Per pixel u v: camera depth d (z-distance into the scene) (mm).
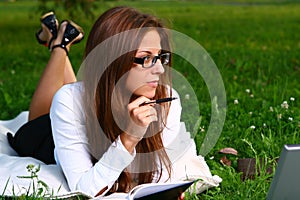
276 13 28797
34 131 6949
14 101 10555
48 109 7500
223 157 7355
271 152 7387
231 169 7023
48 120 6930
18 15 29297
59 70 7578
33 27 24375
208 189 6516
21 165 6457
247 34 20859
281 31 21578
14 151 7242
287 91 10539
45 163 6824
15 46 19250
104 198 5797
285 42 18812
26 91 11562
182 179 6301
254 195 6258
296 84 11734
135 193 5383
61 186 6113
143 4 33812
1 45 19547
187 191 6289
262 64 13734
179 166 6496
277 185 5070
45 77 7551
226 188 6547
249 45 18141
